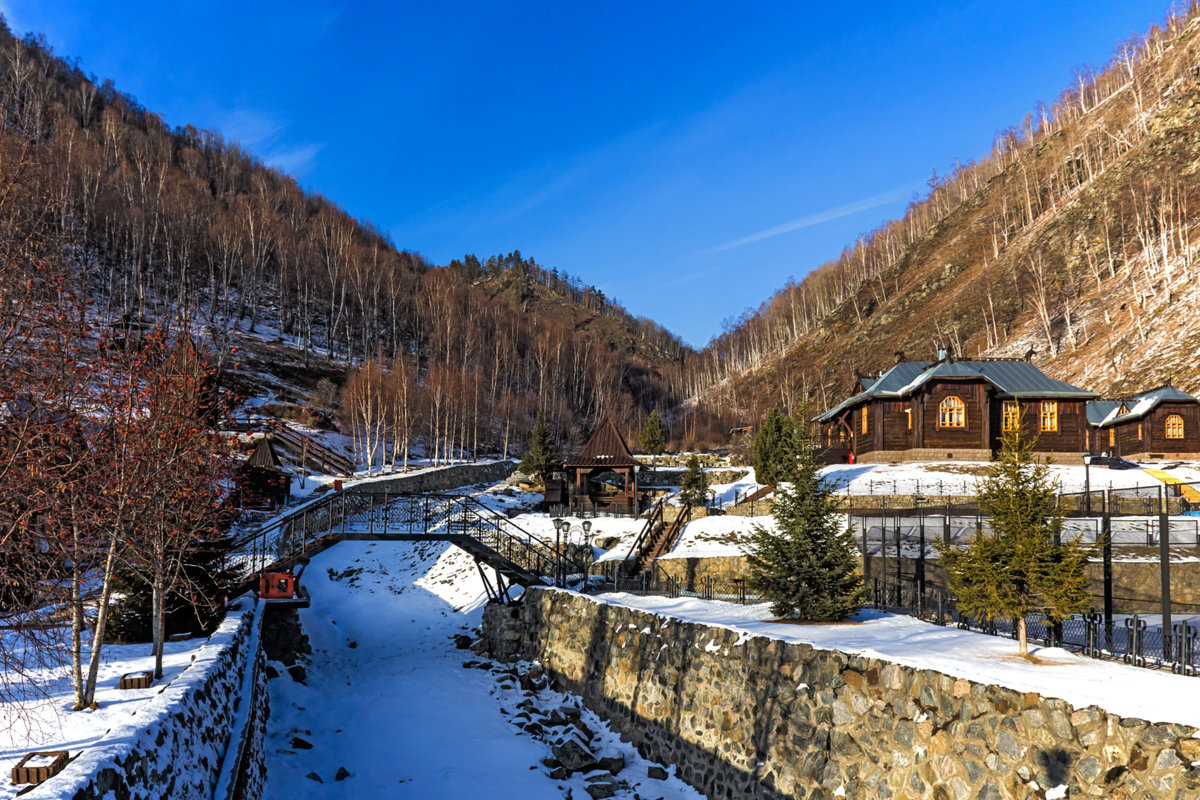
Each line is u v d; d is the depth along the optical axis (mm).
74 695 11656
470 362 121500
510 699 22750
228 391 15211
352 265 135750
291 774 16734
